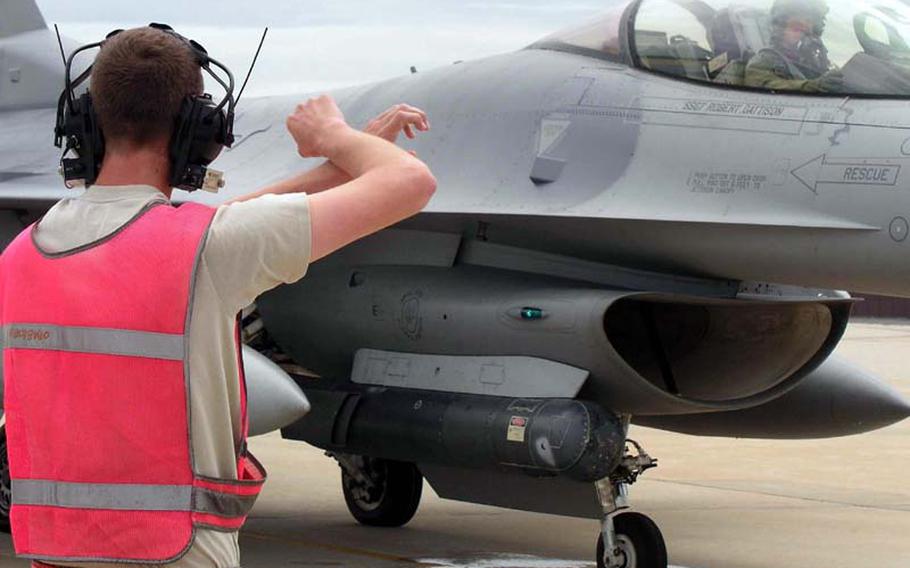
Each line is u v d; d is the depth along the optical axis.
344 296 7.54
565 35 7.50
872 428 8.17
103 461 2.08
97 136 2.24
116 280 2.10
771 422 8.20
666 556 6.39
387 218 2.21
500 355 6.72
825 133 6.18
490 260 7.19
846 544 7.89
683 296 6.48
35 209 8.40
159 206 2.17
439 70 8.04
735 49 6.64
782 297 7.21
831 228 6.04
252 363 6.52
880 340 28.73
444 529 8.47
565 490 6.65
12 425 2.19
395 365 7.23
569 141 6.88
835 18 6.52
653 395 6.38
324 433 7.32
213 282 2.11
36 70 10.15
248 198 2.52
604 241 6.84
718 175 6.41
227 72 2.33
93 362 2.08
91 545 2.08
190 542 2.08
